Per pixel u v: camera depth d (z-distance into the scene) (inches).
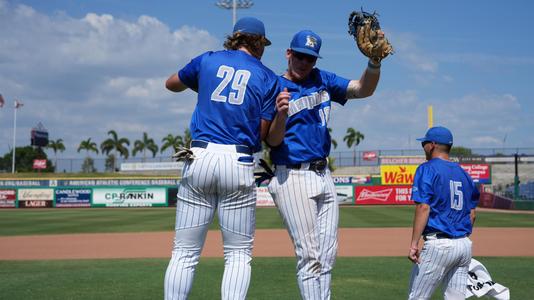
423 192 173.3
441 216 174.4
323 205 166.6
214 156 136.7
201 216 141.0
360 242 557.0
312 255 159.9
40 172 2564.0
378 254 449.1
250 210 142.9
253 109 140.9
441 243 173.2
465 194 177.5
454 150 2058.3
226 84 140.1
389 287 278.1
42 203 1448.1
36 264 386.9
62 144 3282.5
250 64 143.3
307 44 159.6
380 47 155.1
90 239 607.8
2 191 1449.3
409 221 851.4
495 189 1780.3
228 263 142.3
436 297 250.8
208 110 140.5
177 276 139.3
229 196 139.2
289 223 162.4
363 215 1000.9
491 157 1777.8
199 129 141.0
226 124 139.1
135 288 274.4
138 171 2292.1
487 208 1328.7
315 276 160.9
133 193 1437.0
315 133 162.6
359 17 157.3
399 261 386.3
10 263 394.9
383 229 716.7
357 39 157.8
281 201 162.7
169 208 1366.9
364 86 164.4
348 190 1408.7
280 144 162.1
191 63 147.8
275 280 300.4
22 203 1448.1
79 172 2336.4
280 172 162.9
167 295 139.5
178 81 149.8
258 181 167.6
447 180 175.2
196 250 143.6
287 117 152.7
